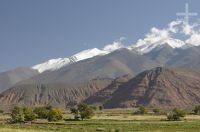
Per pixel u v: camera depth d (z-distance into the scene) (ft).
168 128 318.65
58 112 482.69
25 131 222.48
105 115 639.35
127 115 639.35
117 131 276.62
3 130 220.43
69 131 269.44
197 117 531.09
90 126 352.28
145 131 269.64
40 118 497.05
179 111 499.10
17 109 487.61
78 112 517.55
